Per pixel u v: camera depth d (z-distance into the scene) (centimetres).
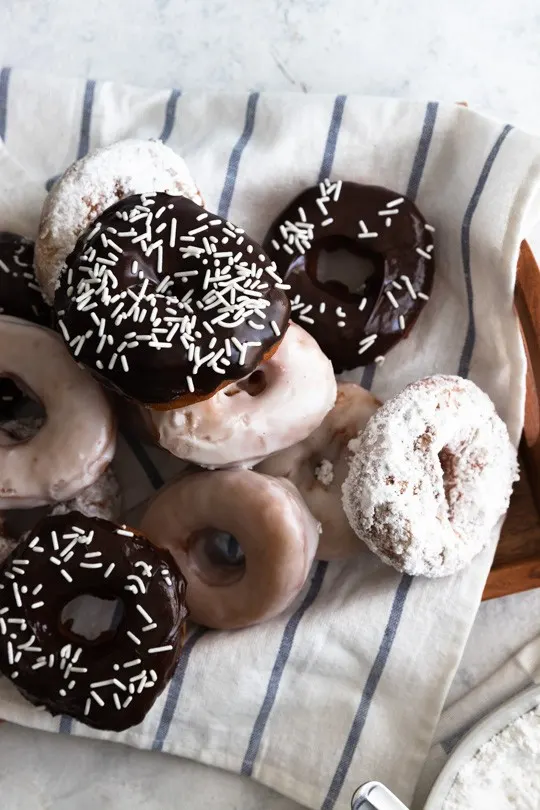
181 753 60
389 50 66
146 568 56
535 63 66
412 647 60
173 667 57
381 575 61
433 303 63
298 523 58
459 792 59
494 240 60
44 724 60
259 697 60
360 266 64
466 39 66
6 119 63
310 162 63
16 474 58
